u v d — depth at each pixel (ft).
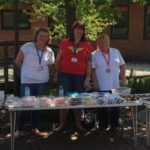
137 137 11.68
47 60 11.63
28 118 12.60
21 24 34.06
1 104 10.55
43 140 11.76
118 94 11.42
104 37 11.83
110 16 17.52
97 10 17.47
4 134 12.32
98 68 11.85
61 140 11.77
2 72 19.22
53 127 12.96
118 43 35.88
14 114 10.53
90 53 11.82
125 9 35.32
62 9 20.74
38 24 33.50
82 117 12.84
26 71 11.51
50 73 12.12
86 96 10.98
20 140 11.73
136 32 35.73
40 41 11.45
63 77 11.84
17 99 10.93
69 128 12.80
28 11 24.97
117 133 12.41
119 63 12.05
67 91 11.82
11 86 16.30
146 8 35.42
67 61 11.75
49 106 10.30
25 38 34.06
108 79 11.85
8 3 17.71
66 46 11.72
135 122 11.12
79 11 17.46
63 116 12.45
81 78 11.82
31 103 10.39
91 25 19.80
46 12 21.75
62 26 20.49
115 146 11.29
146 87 16.71
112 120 12.56
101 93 11.44
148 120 11.21
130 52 35.88
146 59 35.58
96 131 12.56
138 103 10.67
